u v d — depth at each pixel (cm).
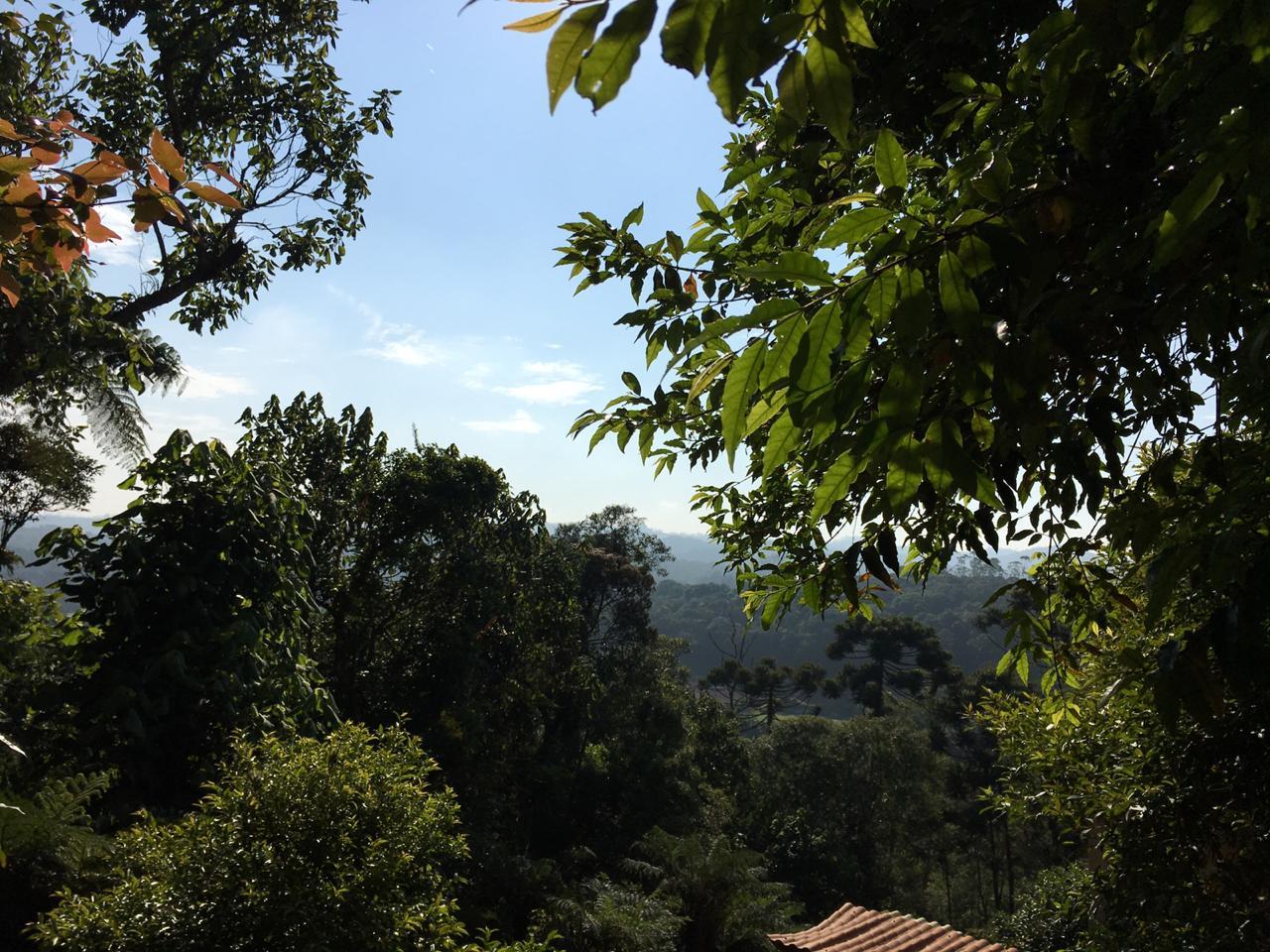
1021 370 141
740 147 335
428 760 522
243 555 625
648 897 1628
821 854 2722
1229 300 163
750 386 116
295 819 433
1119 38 127
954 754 4128
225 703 559
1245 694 157
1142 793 444
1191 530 184
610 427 332
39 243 165
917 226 120
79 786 629
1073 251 150
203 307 1158
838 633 4834
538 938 1373
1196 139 112
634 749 2411
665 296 302
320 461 1614
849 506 236
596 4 69
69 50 998
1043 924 1107
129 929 383
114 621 562
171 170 147
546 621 2056
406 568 1783
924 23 247
